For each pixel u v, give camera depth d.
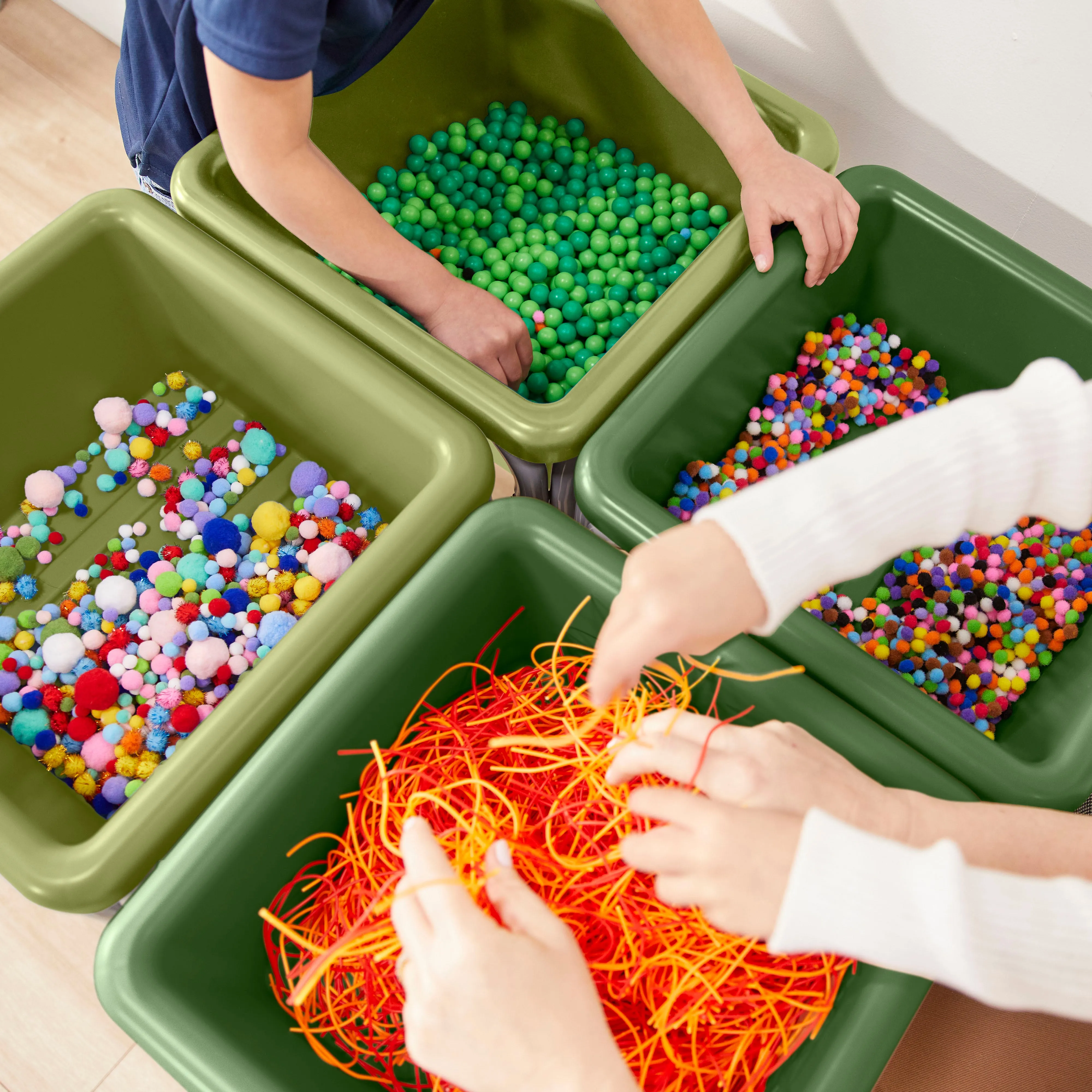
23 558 1.17
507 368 1.10
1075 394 0.52
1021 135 1.21
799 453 1.20
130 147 1.24
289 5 0.78
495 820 0.74
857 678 0.80
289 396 1.14
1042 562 1.14
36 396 1.16
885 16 1.19
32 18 1.89
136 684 1.12
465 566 0.85
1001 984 0.44
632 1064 0.70
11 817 0.78
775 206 1.02
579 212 1.43
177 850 0.73
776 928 0.47
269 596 1.16
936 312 1.19
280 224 1.18
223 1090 0.65
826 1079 0.64
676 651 0.57
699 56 1.06
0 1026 1.16
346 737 0.80
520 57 1.39
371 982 0.74
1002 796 0.77
